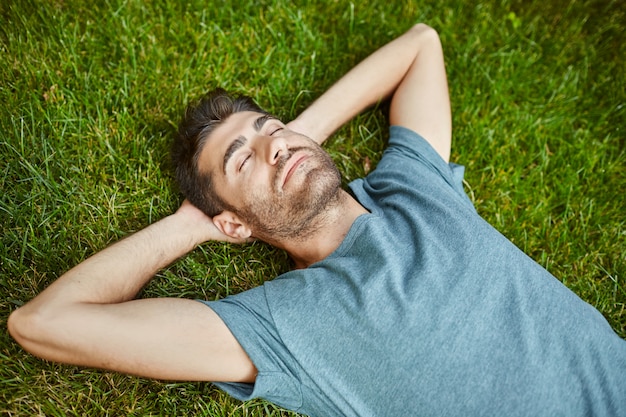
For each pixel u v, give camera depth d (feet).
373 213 5.88
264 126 6.00
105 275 5.21
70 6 7.17
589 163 7.21
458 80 7.61
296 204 5.64
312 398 5.02
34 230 6.16
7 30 6.88
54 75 6.79
